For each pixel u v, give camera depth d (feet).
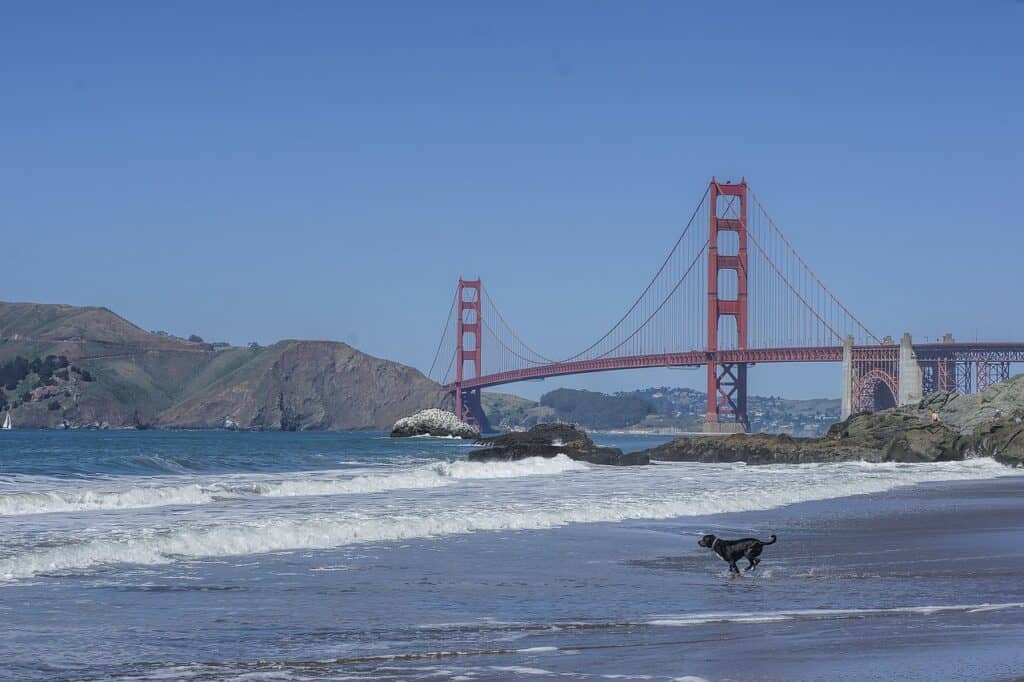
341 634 42.52
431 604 49.06
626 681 35.14
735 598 51.47
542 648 40.09
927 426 250.57
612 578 57.41
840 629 43.62
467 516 84.53
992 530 84.38
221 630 43.01
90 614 45.75
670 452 254.88
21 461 201.36
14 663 37.27
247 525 74.84
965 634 42.47
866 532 82.33
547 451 224.12
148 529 74.79
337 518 83.46
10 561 57.21
